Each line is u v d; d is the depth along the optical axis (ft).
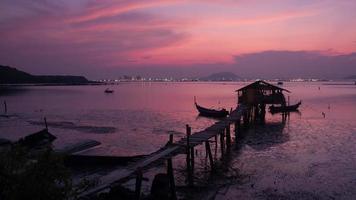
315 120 178.91
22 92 504.43
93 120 191.31
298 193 66.85
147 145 117.29
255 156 97.19
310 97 375.45
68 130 154.71
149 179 77.10
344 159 92.68
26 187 31.83
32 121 189.16
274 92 176.86
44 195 32.53
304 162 89.81
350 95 410.93
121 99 373.81
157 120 188.96
